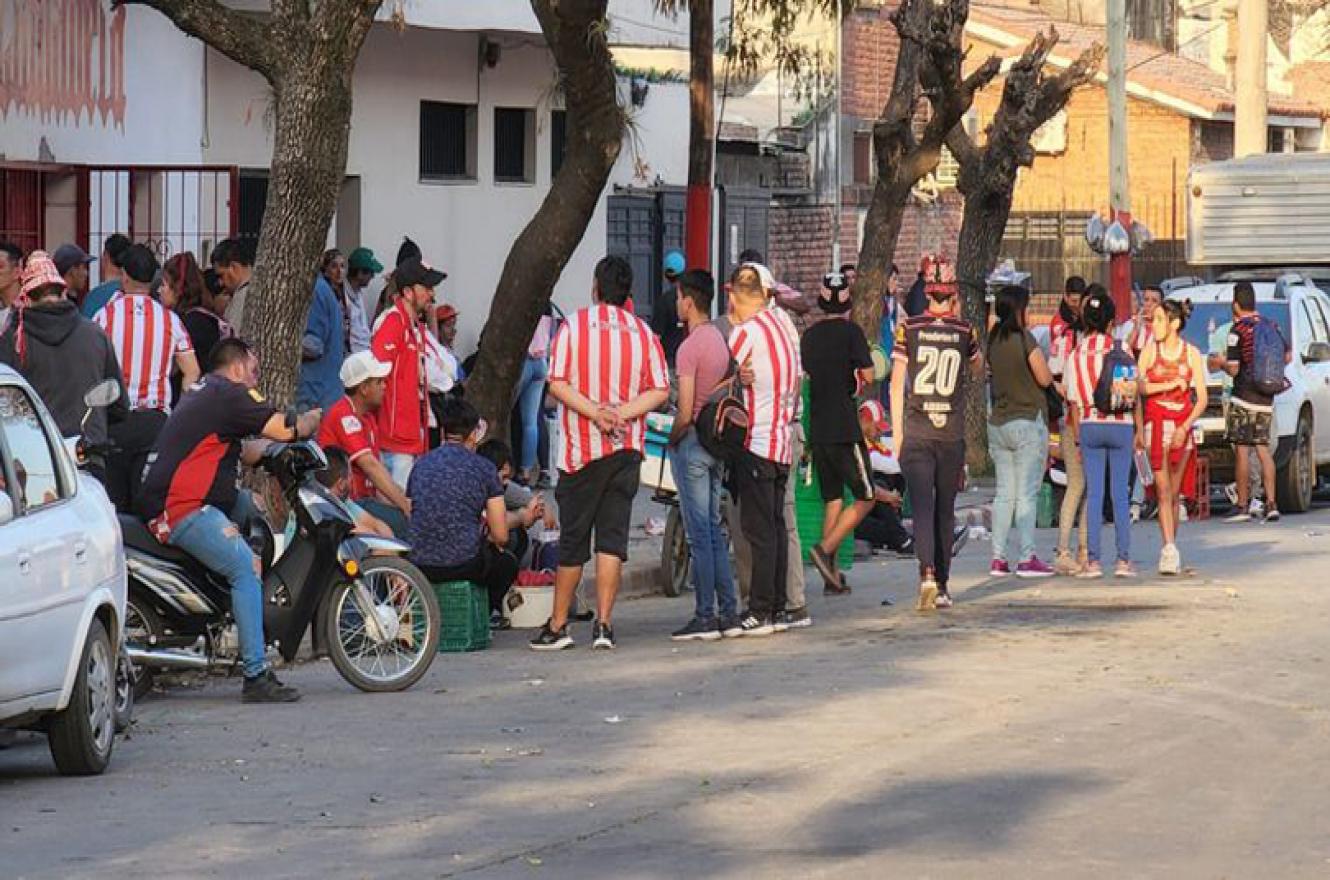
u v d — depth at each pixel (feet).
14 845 35.86
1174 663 55.01
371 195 99.30
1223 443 102.22
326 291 80.64
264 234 66.03
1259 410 99.25
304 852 35.12
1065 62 189.16
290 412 51.70
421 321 65.10
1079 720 46.93
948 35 99.30
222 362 51.31
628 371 58.65
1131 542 87.97
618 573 59.62
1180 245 188.96
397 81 100.27
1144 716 47.39
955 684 51.85
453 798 39.37
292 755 43.98
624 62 122.72
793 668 54.80
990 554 84.53
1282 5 233.14
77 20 79.97
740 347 60.54
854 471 68.95
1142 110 191.52
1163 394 75.56
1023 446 74.28
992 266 114.83
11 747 46.32
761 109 147.33
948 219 170.09
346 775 41.73
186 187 87.04
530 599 64.08
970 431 116.57
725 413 59.47
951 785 40.14
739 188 136.87
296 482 52.19
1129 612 65.00
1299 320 107.04
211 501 50.72
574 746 44.47
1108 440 73.41
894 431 66.39
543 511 65.26
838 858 34.50
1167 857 34.53
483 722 47.67
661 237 124.88
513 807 38.52
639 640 61.16
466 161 105.81
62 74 78.84
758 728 46.26
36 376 54.90
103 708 42.70
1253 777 40.88
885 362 81.30
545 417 98.02
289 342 66.03
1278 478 104.06
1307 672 53.52
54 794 40.29
